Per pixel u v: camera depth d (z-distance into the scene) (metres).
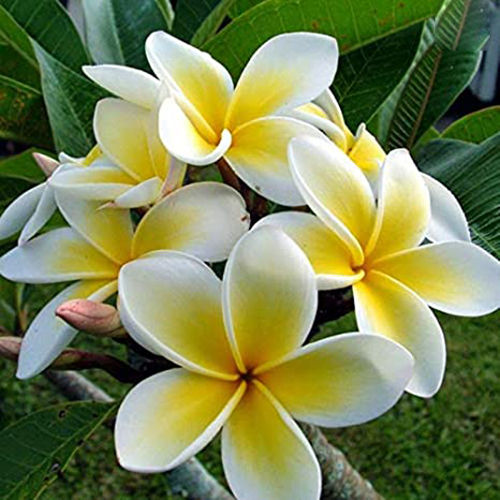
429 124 0.48
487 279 0.35
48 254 0.37
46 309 0.36
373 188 0.38
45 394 1.35
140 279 0.33
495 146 0.41
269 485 0.32
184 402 0.33
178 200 0.35
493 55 2.13
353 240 0.34
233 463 0.32
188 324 0.33
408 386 0.33
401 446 1.23
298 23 0.44
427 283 0.35
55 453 0.39
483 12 0.48
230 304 0.33
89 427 0.39
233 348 0.33
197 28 0.49
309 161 0.35
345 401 0.32
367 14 0.44
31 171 0.52
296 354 0.33
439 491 1.18
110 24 0.52
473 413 1.29
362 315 0.34
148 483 1.19
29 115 0.48
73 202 0.37
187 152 0.35
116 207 0.36
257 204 0.38
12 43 0.49
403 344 0.34
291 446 0.32
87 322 0.34
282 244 0.32
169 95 0.36
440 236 0.37
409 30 0.46
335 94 0.47
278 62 0.38
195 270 0.33
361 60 0.47
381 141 0.50
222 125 0.37
